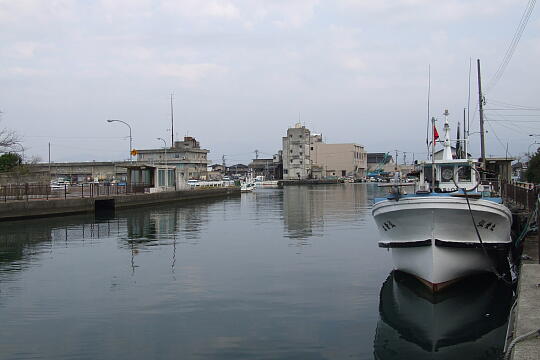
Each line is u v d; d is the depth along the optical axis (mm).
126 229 30828
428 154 17484
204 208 49844
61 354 9672
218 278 16250
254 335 10758
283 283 15492
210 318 11930
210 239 25938
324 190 92812
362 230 29250
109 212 43844
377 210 15047
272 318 11938
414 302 13398
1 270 17828
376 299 13625
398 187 15352
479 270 14648
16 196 39469
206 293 14281
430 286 13828
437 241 13508
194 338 10562
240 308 12758
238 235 27531
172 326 11336
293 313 12336
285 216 39531
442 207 13078
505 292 14438
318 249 22203
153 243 24562
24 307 12930
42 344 10211
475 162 16906
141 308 12781
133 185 54406
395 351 9930
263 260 19500
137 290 14688
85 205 41656
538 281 11062
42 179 50594
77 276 16719
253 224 33562
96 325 11430
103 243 24609
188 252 21609
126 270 17672
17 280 16141
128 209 47500
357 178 137375
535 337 7637
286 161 134500
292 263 18828
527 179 53250
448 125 17391
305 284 15359
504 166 32656
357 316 12133
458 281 14320
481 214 13422
